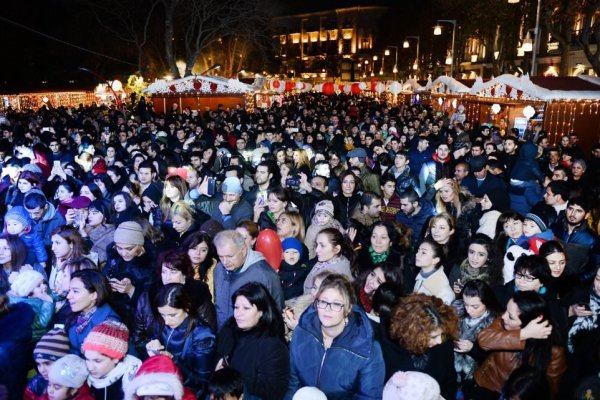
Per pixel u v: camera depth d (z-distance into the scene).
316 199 6.61
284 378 3.13
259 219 5.95
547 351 3.12
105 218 5.69
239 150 11.91
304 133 13.60
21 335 3.39
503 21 26.61
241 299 3.14
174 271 3.75
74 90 30.97
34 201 5.66
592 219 5.99
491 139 13.72
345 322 3.06
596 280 3.60
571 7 19.50
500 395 2.92
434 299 3.24
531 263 3.72
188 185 6.96
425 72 48.59
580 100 15.89
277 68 52.69
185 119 17.92
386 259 4.68
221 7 31.45
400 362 3.19
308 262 4.89
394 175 7.88
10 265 4.42
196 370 3.22
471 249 4.37
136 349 3.62
